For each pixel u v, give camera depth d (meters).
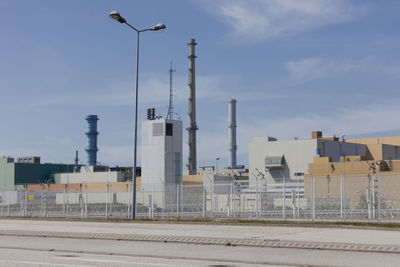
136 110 36.31
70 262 13.56
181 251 16.23
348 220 33.28
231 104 173.75
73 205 65.75
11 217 41.47
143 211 55.84
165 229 25.53
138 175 132.88
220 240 18.66
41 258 14.56
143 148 96.88
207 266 12.84
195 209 54.34
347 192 62.34
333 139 106.06
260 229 24.75
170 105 138.50
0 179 134.38
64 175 125.75
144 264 13.14
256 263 13.52
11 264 13.14
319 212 40.25
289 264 13.27
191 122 149.62
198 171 153.00
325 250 16.08
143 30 36.53
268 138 103.44
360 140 124.62
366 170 70.62
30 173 134.75
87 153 167.12
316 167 75.88
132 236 20.73
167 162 94.94
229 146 172.75
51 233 23.05
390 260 13.79
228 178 100.19
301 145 98.62
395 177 58.44
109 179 117.06
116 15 34.47
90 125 167.38
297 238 19.52
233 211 42.41
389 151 104.94
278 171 100.50
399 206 55.16
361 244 16.73
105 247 17.67
